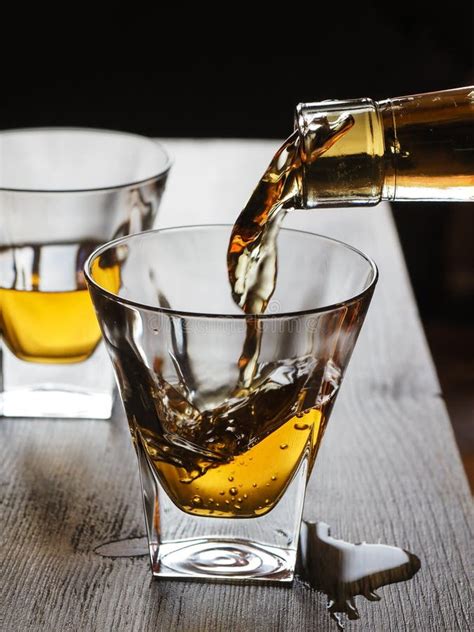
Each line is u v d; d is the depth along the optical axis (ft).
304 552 1.55
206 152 2.95
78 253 1.80
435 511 1.63
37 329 1.83
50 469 1.72
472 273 5.14
